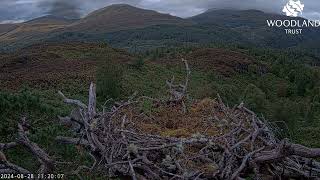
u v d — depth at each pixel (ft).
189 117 33.40
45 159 26.81
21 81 84.79
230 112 34.04
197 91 81.05
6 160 25.99
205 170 24.73
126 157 26.21
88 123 32.24
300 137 66.74
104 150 27.27
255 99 74.84
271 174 26.81
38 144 30.83
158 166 25.31
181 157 25.85
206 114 33.94
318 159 35.50
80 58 145.28
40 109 38.75
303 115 101.14
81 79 90.33
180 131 30.32
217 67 181.78
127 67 126.11
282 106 73.10
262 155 26.32
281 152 25.27
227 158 25.53
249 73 189.06
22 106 37.37
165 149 26.40
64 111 41.91
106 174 26.37
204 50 226.38
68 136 33.45
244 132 30.17
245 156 25.49
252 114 33.40
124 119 30.91
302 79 169.07
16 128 33.27
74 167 27.68
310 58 436.35
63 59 141.49
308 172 27.76
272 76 195.83
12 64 131.75
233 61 198.18
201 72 160.45
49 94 63.62
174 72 143.74
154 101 37.27
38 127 34.78
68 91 77.30
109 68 77.51
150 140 27.14
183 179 23.62
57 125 35.60
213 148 26.73
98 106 58.29
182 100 36.83
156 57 204.33
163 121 32.91
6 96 37.35
